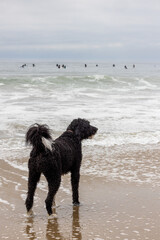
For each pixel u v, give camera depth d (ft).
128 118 47.34
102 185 22.48
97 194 20.81
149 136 37.78
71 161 18.63
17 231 15.34
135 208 18.37
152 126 42.88
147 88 93.20
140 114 50.44
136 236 14.80
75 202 19.17
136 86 97.86
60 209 18.39
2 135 36.94
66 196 20.53
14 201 19.36
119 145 34.17
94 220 16.71
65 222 16.48
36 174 17.08
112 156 30.12
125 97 70.79
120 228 15.69
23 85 86.58
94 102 61.93
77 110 52.29
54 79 98.27
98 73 201.16
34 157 16.69
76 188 19.17
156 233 15.12
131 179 23.71
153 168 26.50
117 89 88.33
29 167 17.02
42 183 22.89
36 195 20.59
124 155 30.48
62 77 100.48
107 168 26.45
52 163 16.78
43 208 18.57
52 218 17.01
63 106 56.08
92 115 48.57
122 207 18.56
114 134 38.19
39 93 73.51
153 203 19.11
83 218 17.02
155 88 93.91
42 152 16.51
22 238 14.61
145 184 22.61
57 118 45.47
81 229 15.61
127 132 39.47
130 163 27.89
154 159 29.25
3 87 81.76
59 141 18.38
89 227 15.83
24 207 18.57
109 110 53.16
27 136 16.56
